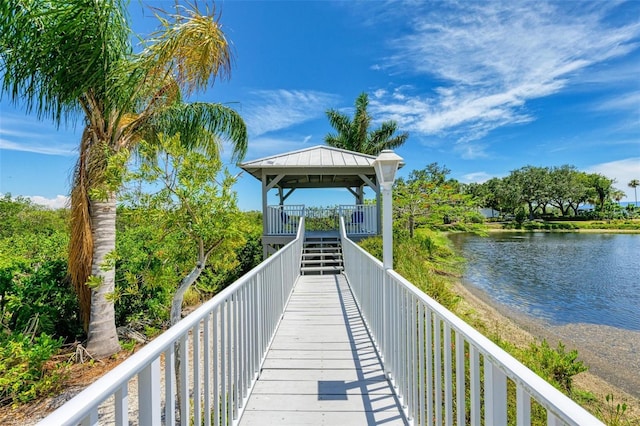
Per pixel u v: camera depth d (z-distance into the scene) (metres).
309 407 2.62
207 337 1.96
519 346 6.85
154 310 6.62
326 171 10.91
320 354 3.61
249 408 2.62
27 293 5.56
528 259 18.31
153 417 1.35
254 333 3.06
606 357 6.51
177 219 4.37
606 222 41.28
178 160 4.40
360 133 21.78
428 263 12.80
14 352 4.24
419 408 2.28
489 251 21.72
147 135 6.00
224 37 5.27
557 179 43.59
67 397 4.30
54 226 11.05
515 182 44.00
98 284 4.84
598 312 9.20
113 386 1.10
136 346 5.94
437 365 1.88
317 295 6.35
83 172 5.38
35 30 4.27
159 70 5.20
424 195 17.86
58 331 5.98
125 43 4.92
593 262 17.27
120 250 6.45
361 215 11.31
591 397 4.91
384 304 3.11
